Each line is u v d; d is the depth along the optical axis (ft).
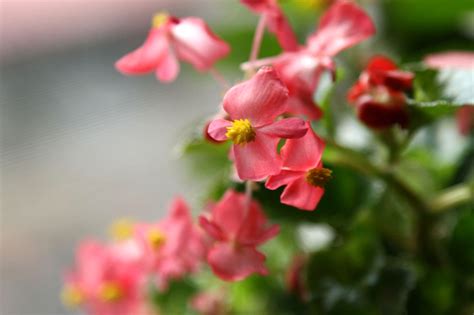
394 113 1.34
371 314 1.44
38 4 2.64
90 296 1.68
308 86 1.32
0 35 2.57
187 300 1.68
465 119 1.54
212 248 1.35
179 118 2.72
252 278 1.62
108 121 2.59
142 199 2.58
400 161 1.50
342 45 1.34
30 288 2.39
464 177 1.57
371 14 1.84
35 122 2.51
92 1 2.70
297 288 1.51
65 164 2.58
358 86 1.37
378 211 1.52
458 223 1.47
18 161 2.50
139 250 1.55
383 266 1.47
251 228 1.31
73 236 2.46
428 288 1.46
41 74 2.56
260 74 1.23
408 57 1.67
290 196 1.24
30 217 2.51
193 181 1.91
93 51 2.64
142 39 2.69
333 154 1.42
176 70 1.39
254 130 1.22
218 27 1.85
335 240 1.52
